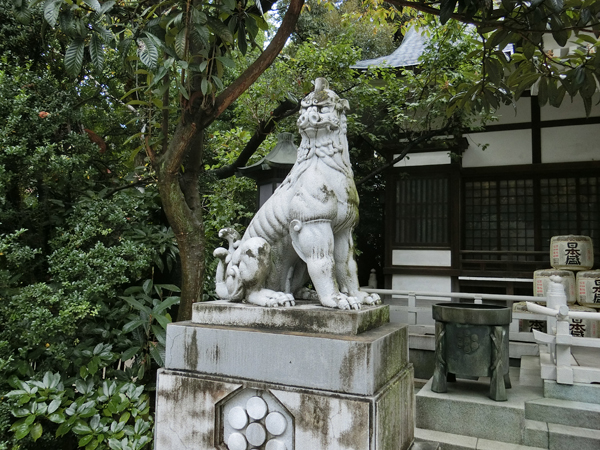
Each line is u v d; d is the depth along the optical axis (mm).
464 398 4023
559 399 3998
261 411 2297
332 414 2098
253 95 6547
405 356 2764
